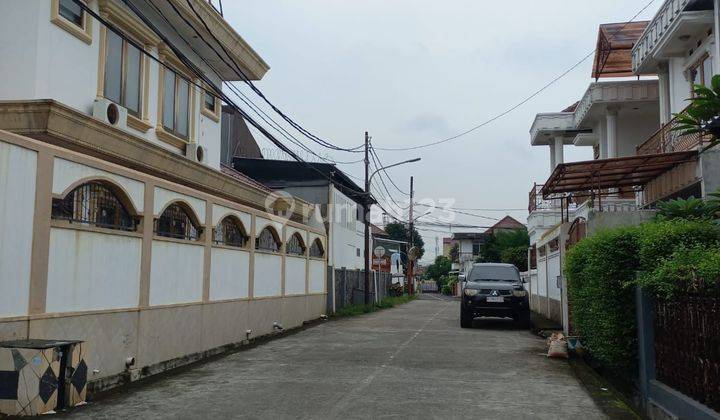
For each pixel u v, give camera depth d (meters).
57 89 10.44
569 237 15.71
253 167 31.92
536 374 9.88
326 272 22.00
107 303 8.70
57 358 7.07
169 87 14.41
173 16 13.34
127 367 9.12
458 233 73.62
